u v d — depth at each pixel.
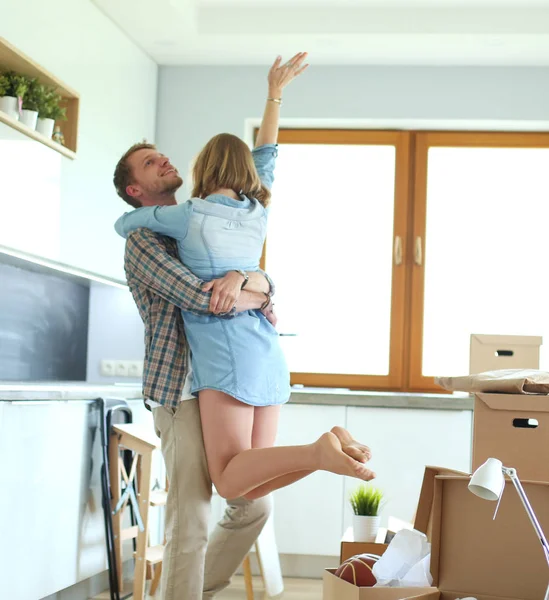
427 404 4.56
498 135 5.29
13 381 4.30
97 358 5.18
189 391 2.42
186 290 2.34
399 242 5.27
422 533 2.51
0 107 3.55
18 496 3.12
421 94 5.14
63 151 3.93
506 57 4.97
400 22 4.67
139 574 3.63
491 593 2.15
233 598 4.05
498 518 2.17
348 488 4.56
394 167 5.33
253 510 2.73
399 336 5.24
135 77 4.90
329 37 4.73
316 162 5.38
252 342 2.42
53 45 3.94
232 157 2.53
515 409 2.62
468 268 5.27
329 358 5.29
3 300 4.21
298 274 5.35
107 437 3.76
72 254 4.13
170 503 2.42
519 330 5.21
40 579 3.28
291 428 4.62
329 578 2.33
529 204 5.27
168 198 2.74
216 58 5.13
